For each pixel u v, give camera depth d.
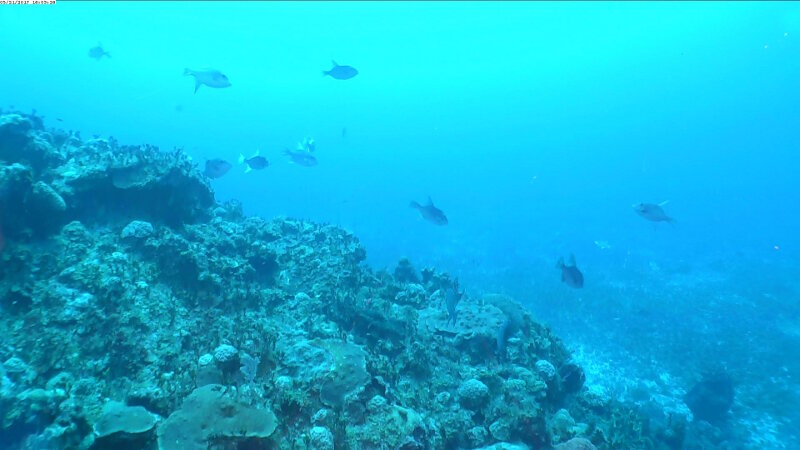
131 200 9.05
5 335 5.96
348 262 11.18
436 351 9.01
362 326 8.76
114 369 6.02
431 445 6.19
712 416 13.05
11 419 4.81
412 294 11.35
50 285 6.74
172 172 9.35
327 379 6.32
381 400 6.14
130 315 6.68
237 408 5.10
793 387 14.59
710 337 18.36
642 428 9.96
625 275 29.64
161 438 4.60
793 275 29.20
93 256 7.58
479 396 7.41
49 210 7.53
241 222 12.76
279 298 8.98
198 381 5.85
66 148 10.70
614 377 15.23
